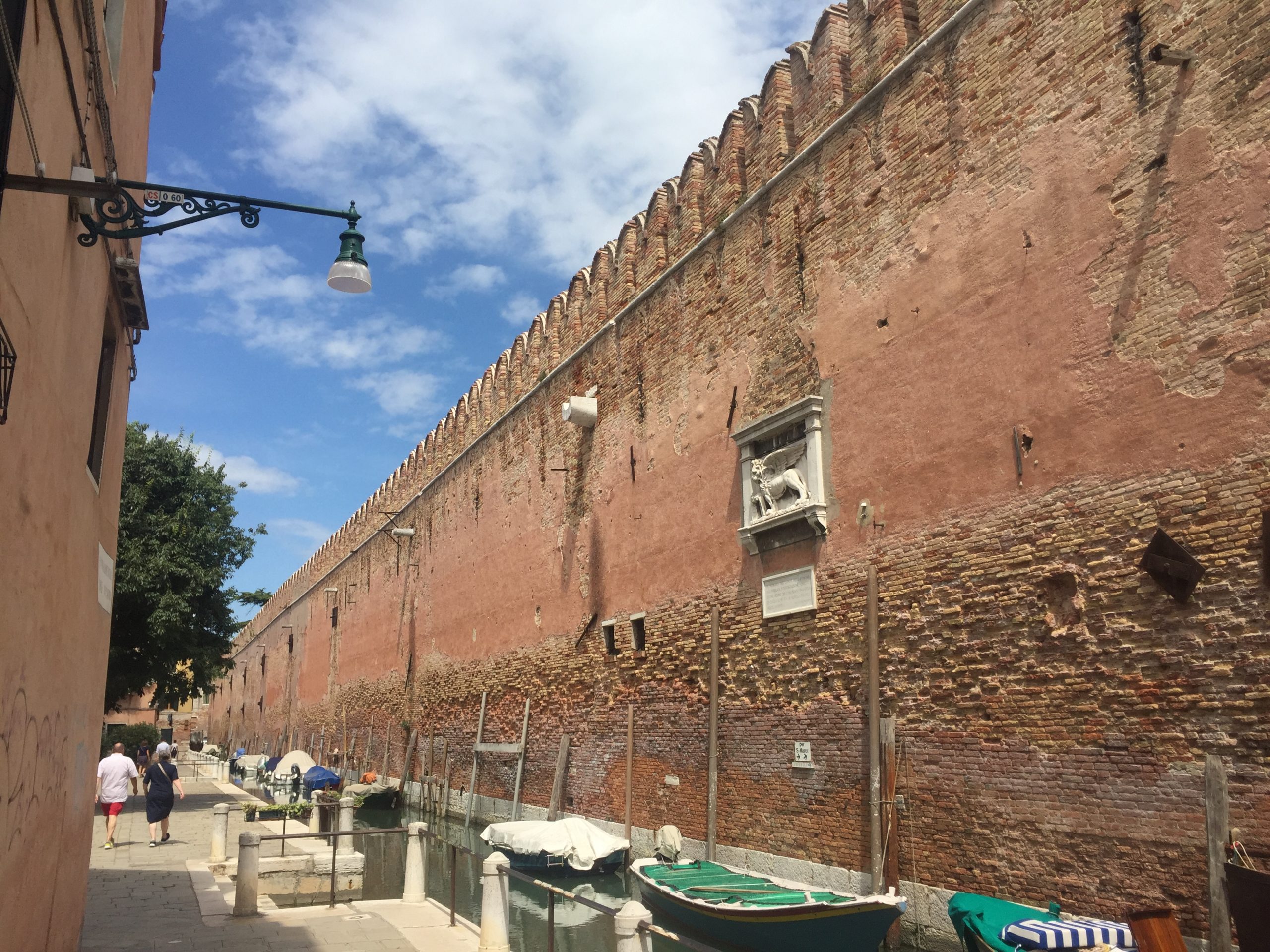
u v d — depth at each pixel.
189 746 72.75
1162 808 8.77
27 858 6.64
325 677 45.78
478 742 25.44
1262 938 7.17
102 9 7.64
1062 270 10.37
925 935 10.93
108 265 8.88
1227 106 8.92
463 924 11.26
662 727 17.06
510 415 26.14
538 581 23.27
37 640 6.59
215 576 27.44
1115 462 9.59
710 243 17.11
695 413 17.09
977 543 11.02
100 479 9.62
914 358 12.22
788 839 13.39
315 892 14.52
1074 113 10.43
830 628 13.10
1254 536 8.32
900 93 12.91
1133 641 9.22
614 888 16.56
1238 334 8.63
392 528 36.09
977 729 10.70
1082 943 8.43
